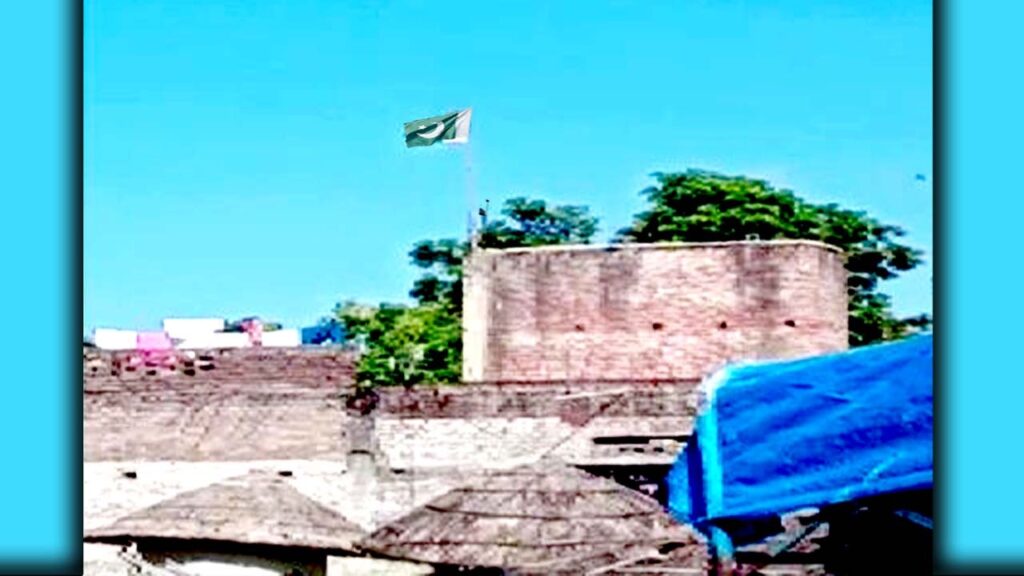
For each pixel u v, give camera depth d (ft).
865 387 43.06
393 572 85.15
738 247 115.03
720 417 44.34
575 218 173.27
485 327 117.70
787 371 44.04
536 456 99.66
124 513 101.81
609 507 60.08
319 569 85.25
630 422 98.99
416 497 100.48
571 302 116.47
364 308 163.94
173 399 104.27
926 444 42.04
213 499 86.89
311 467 101.55
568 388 100.22
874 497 46.44
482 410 100.73
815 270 115.34
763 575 50.98
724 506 43.75
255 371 105.70
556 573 57.06
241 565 85.30
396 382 155.12
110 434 103.35
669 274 115.55
